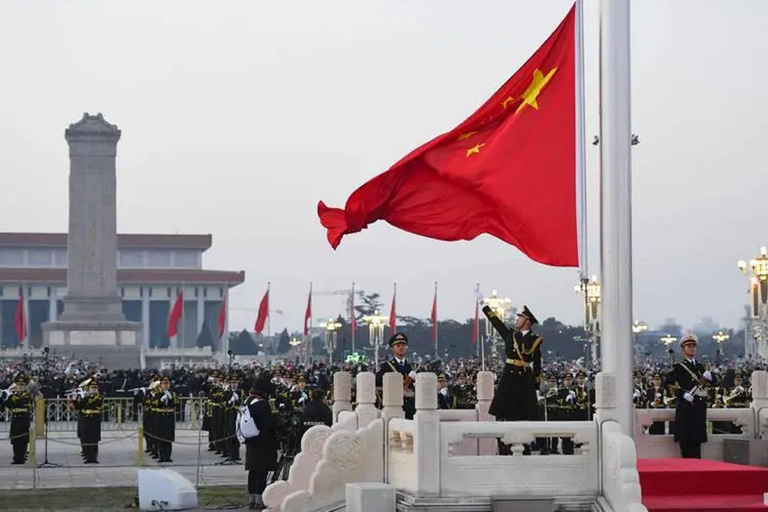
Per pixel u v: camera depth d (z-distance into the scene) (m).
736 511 21.80
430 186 25.42
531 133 24.97
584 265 24.55
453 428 21.56
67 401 74.31
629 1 23.88
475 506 21.42
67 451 56.97
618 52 23.81
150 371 110.50
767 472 22.95
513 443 21.72
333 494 23.33
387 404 23.64
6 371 108.00
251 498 34.34
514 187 24.89
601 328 23.72
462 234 25.53
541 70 25.06
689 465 24.00
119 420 73.25
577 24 24.81
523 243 24.97
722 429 40.44
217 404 54.34
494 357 93.38
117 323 172.38
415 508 21.27
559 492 21.70
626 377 23.28
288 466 34.53
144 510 34.41
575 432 21.88
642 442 26.89
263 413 34.09
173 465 49.81
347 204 25.25
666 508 21.75
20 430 49.97
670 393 28.83
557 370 69.00
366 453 23.50
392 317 112.19
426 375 21.58
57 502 36.19
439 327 169.88
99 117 168.62
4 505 35.47
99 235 171.00
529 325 25.20
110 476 44.81
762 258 59.41
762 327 68.19
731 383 43.31
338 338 196.50
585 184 24.70
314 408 35.66
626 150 23.70
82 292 171.88
